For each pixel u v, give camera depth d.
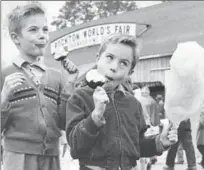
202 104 1.35
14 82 1.63
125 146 1.54
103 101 1.35
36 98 1.87
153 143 1.65
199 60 1.29
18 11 1.87
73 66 1.91
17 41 1.91
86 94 1.56
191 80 1.29
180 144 4.79
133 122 1.61
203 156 4.07
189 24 3.05
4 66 1.93
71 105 1.56
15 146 1.82
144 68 5.70
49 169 1.91
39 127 1.84
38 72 1.95
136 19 6.71
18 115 1.83
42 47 1.91
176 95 1.33
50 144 1.89
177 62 1.29
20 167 1.80
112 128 1.54
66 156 4.65
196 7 3.84
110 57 1.50
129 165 1.58
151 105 4.58
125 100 1.63
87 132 1.39
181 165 4.91
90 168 1.52
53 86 1.94
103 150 1.50
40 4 1.94
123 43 1.50
